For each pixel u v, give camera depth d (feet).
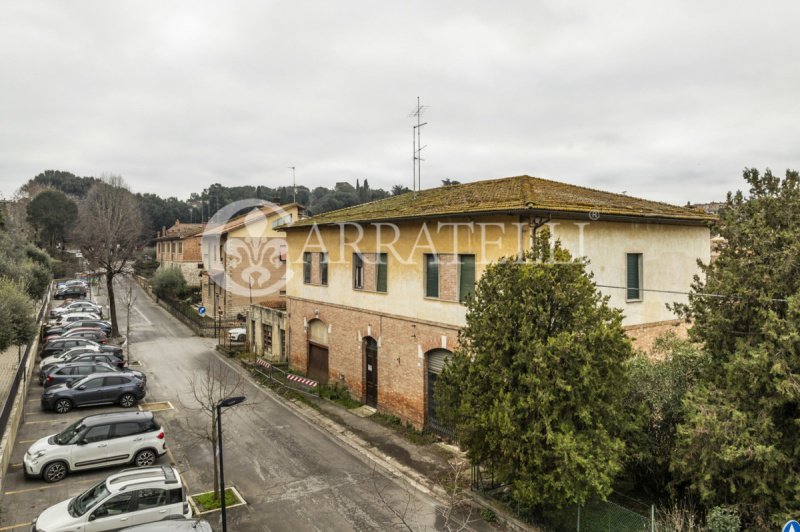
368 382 65.98
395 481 45.19
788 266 31.48
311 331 78.69
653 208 56.44
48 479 43.34
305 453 51.24
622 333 35.06
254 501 41.37
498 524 38.09
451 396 39.37
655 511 35.12
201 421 59.82
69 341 84.12
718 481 32.24
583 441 32.60
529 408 33.42
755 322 32.99
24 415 60.03
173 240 185.68
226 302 118.73
